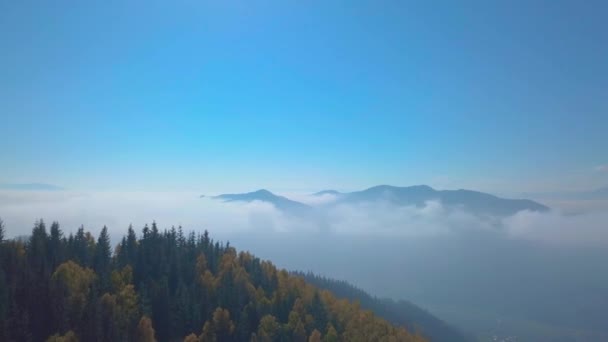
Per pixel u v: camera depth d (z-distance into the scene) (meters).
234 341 96.25
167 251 121.75
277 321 104.81
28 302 75.81
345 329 109.50
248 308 106.12
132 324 85.44
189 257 128.62
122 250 118.94
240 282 114.00
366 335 107.56
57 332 69.38
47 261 94.00
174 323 96.88
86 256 109.19
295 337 98.62
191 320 98.94
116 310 83.06
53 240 107.19
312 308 112.81
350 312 121.19
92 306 77.44
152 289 99.38
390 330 117.31
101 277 95.75
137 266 112.12
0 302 69.94
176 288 108.69
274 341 97.25
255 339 92.31
